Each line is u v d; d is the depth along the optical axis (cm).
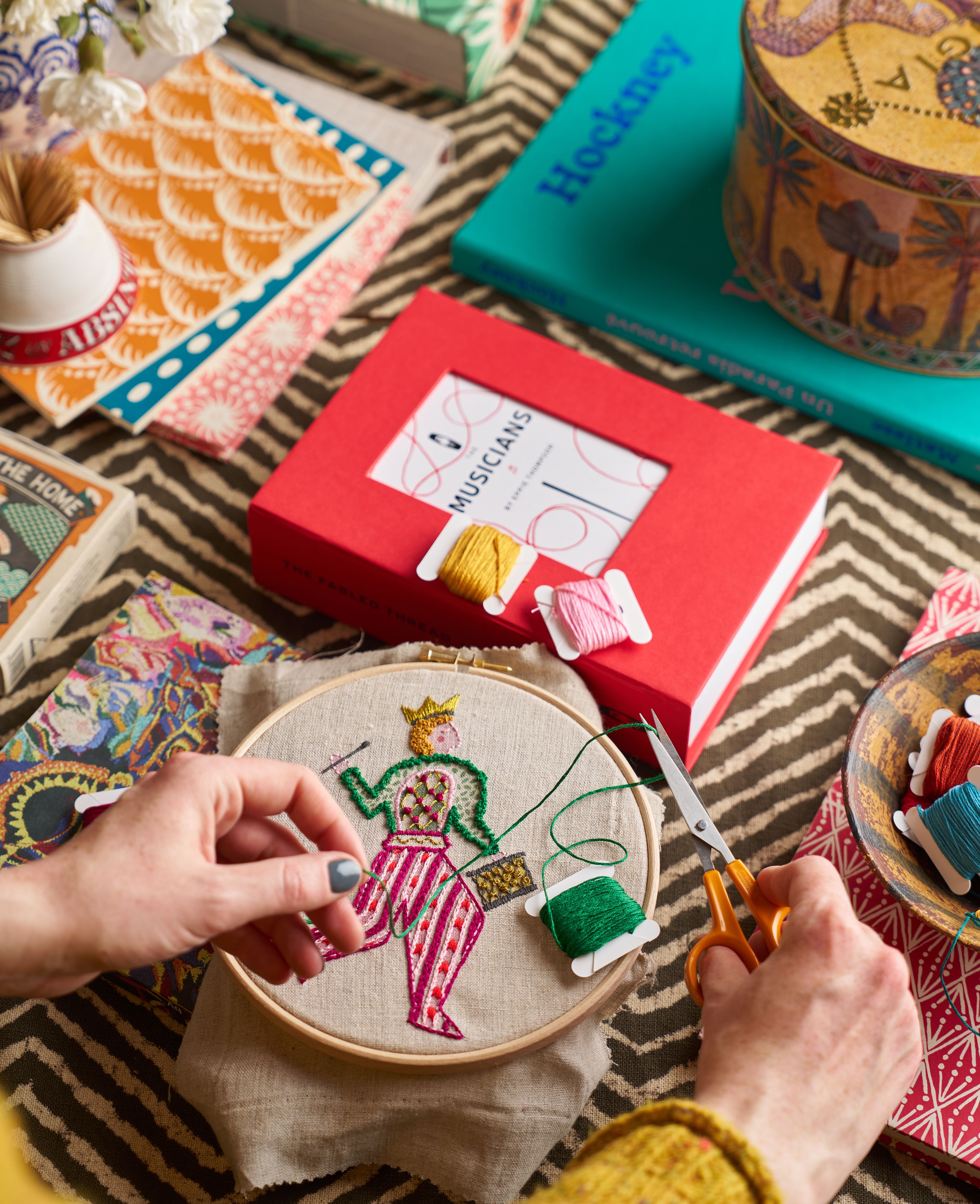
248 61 133
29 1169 83
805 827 98
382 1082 78
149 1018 89
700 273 121
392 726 88
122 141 121
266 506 99
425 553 97
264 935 69
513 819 84
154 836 58
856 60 100
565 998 78
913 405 112
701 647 92
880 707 88
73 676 100
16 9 86
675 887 95
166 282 115
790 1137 56
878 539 112
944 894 84
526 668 93
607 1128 52
